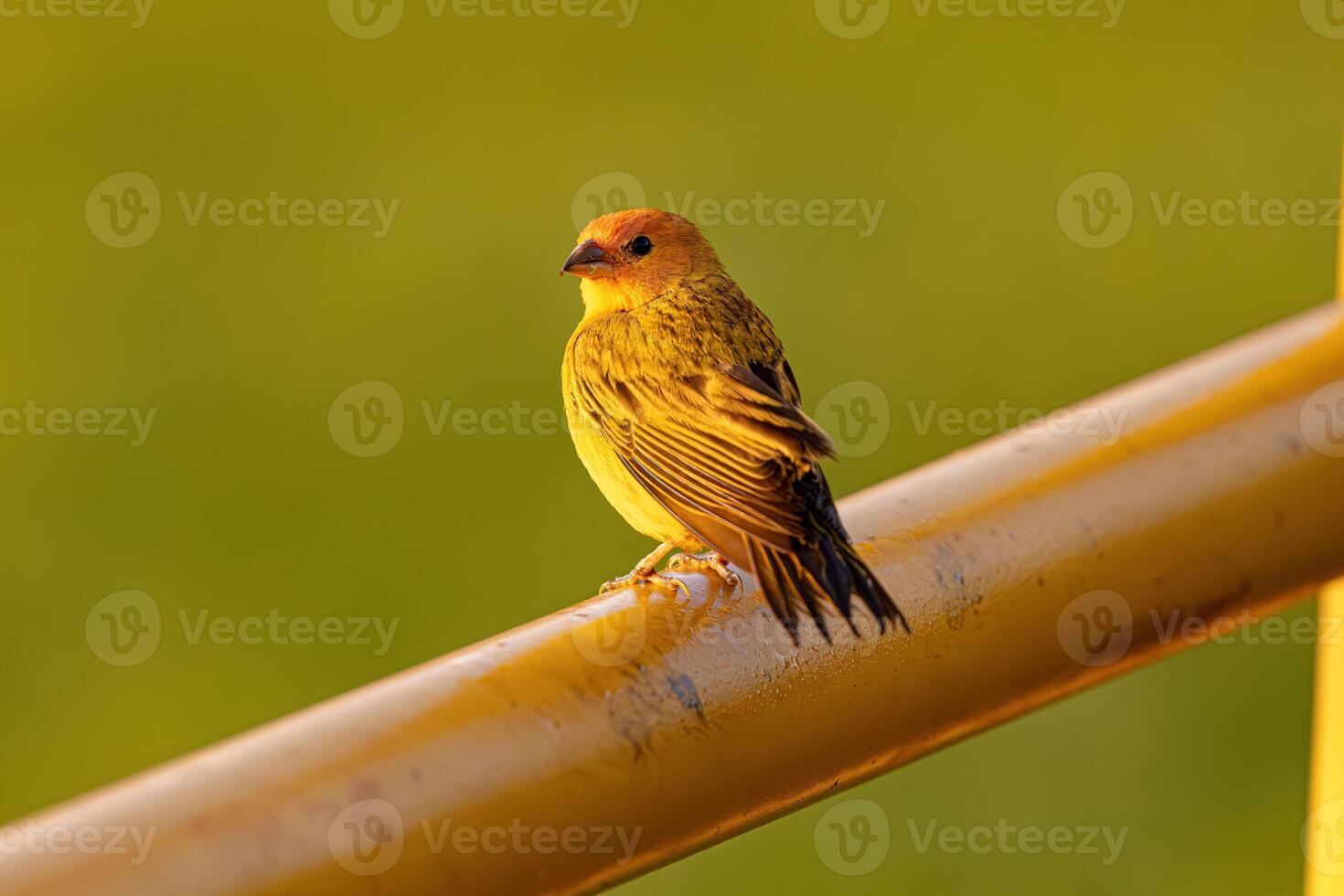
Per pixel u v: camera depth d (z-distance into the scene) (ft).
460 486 45.01
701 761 12.35
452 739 11.03
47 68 59.47
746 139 54.80
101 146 56.08
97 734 41.14
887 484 15.14
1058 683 14.79
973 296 49.39
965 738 14.69
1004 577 14.06
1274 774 40.01
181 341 49.60
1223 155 53.88
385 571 43.27
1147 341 48.73
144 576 43.37
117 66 58.95
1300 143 54.19
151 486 45.75
